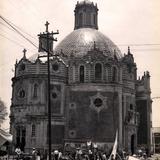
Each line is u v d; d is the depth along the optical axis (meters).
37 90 79.06
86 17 93.00
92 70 81.56
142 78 93.19
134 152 84.44
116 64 83.00
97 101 80.69
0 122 77.31
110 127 79.88
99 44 86.94
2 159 43.44
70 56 83.56
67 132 79.88
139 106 92.25
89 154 57.78
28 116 77.50
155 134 126.56
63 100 80.81
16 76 82.62
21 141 77.56
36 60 80.19
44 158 57.50
